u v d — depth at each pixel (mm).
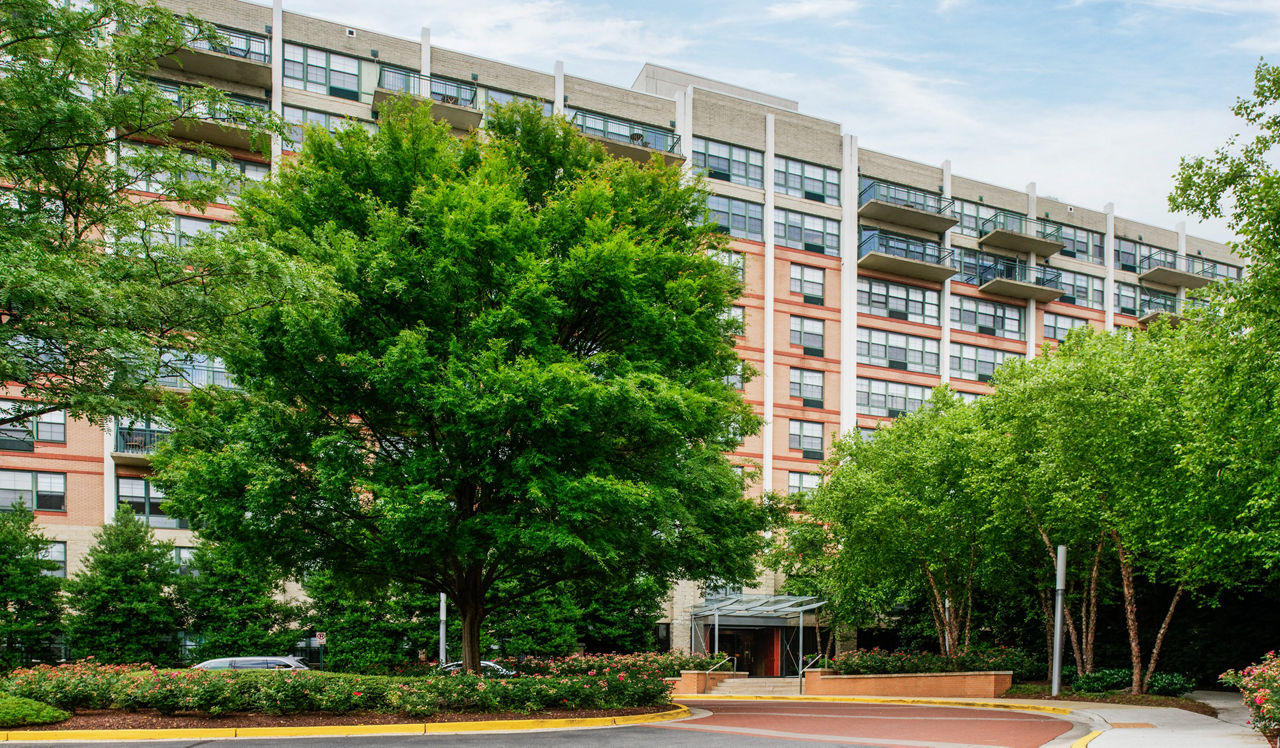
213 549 28656
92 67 13062
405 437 17469
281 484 15148
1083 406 21234
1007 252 52250
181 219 32719
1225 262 58344
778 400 44344
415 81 39156
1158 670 30156
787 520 21734
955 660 29328
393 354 14258
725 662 35688
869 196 48344
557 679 17531
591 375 15539
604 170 18609
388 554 16438
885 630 42500
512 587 29531
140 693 13977
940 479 27922
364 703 14961
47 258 11445
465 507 16719
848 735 14047
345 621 30438
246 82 36406
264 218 16156
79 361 13305
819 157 47906
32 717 12961
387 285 14570
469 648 18062
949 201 50469
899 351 48344
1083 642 28688
